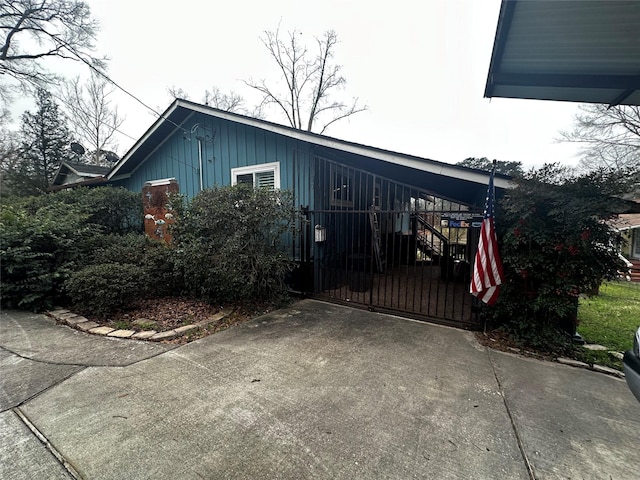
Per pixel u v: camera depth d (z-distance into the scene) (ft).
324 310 15.06
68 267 14.83
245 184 15.42
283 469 5.20
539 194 9.99
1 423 6.30
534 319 10.91
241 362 9.32
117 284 12.93
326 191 18.34
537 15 7.85
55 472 5.08
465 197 20.79
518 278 11.20
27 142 58.18
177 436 5.98
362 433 6.18
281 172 18.39
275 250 15.44
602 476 5.22
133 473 5.06
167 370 8.73
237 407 6.98
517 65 10.39
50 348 10.14
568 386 8.28
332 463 5.36
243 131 19.75
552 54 9.60
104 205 22.66
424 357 9.90
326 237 18.52
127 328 11.83
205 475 5.04
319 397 7.47
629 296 21.76
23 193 53.16
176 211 16.46
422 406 7.18
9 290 13.60
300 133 16.05
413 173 18.03
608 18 7.77
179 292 16.03
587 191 9.29
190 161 22.61
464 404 7.32
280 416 6.67
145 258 15.55
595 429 6.49
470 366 9.33
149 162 25.43
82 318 12.71
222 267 13.78
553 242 10.00
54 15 40.16
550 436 6.24
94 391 7.57
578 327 13.78
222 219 14.47
